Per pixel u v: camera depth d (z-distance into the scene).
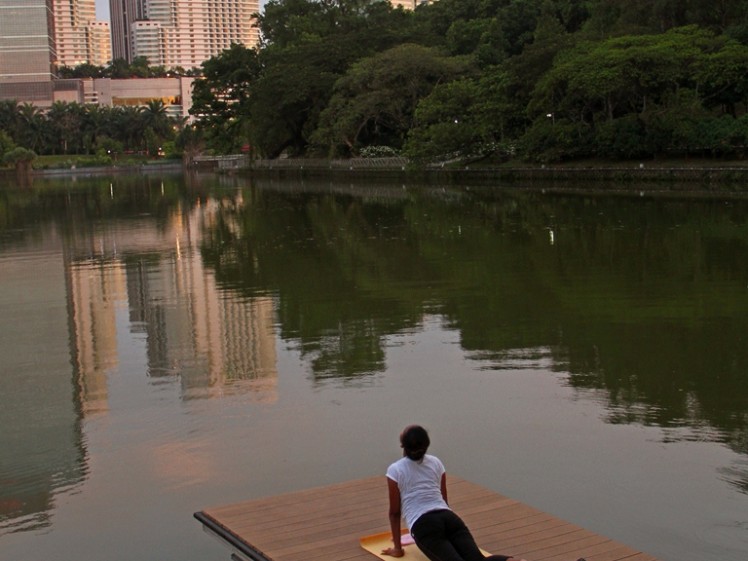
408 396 12.31
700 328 15.40
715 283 19.34
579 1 91.12
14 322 18.11
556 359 13.84
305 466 10.01
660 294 18.36
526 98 62.12
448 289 19.77
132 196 61.88
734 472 9.48
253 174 98.38
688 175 49.91
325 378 13.34
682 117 51.56
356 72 74.81
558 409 11.57
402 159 72.50
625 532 8.27
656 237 27.22
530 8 94.31
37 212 47.88
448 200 46.62
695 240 26.23
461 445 10.48
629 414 11.30
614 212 35.62
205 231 34.72
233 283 21.70
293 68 85.25
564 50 58.56
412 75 72.19
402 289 19.95
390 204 45.66
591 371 13.14
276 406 12.12
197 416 11.84
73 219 42.38
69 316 18.52
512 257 24.20
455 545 6.66
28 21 198.00
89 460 10.43
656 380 12.62
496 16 98.00
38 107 182.25
